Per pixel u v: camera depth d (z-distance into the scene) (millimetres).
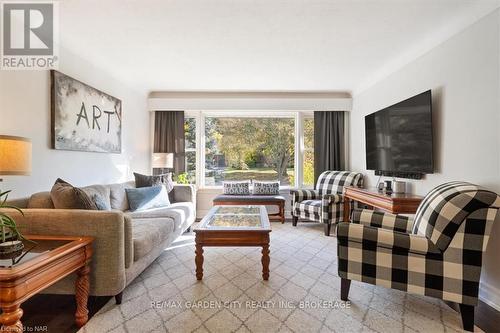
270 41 2795
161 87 4508
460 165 2326
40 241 1650
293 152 5098
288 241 3449
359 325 1681
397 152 3090
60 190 2016
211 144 5113
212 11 2240
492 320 1760
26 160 1721
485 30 2080
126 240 1912
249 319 1730
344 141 4828
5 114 2139
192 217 3875
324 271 2496
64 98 2684
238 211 3010
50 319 1730
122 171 3906
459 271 1664
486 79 2070
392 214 2400
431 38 2660
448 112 2473
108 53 3092
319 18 2344
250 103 4738
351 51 3041
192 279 2312
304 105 4746
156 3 2131
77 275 1677
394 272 1795
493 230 1950
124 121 3973
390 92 3471
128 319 1724
